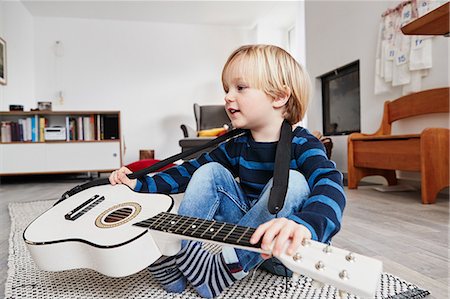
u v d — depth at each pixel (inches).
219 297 26.4
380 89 99.3
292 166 27.1
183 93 195.2
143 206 26.1
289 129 27.0
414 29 67.0
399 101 92.0
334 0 130.0
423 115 87.3
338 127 135.2
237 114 27.3
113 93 187.2
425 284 29.5
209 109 177.3
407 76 87.5
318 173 23.6
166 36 193.6
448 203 70.9
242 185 31.2
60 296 27.4
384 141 83.3
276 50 27.8
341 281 13.9
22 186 124.3
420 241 43.3
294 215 18.6
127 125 188.9
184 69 195.5
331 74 137.9
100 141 141.0
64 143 138.6
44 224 25.1
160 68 193.0
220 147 33.9
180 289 27.3
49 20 179.0
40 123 139.7
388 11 94.9
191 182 28.4
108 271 21.1
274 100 27.3
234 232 18.5
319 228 18.2
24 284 30.0
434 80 81.6
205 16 186.2
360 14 113.5
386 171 98.4
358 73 120.3
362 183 111.6
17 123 138.1
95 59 184.9
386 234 46.9
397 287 27.8
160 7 174.7
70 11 175.2
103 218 24.8
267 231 16.4
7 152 134.6
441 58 79.3
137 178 32.4
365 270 14.4
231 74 27.1
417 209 64.9
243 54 27.0
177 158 31.8
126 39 188.9
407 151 75.3
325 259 15.2
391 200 76.0
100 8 173.5
